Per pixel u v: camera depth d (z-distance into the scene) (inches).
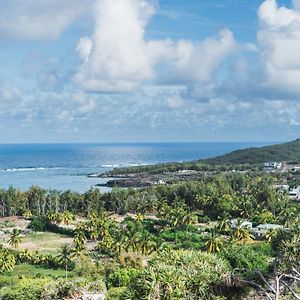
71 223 6141.7
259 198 6791.3
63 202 7278.5
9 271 3725.4
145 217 6240.2
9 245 4968.0
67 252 3961.6
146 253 4131.4
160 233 5201.8
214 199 6624.0
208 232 5147.6
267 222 5757.9
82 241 4613.7
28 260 4212.6
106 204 7278.5
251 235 4643.2
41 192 7445.9
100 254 4352.9
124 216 6752.0
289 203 6801.2
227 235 4960.6
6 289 2103.8
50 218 6003.9
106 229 5064.0
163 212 5930.1
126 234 4505.4
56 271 3782.0
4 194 7258.9
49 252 4603.8
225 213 5398.6
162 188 7603.4
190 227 5403.5
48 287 1786.4
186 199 7111.2
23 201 7273.6
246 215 6077.8
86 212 7121.1
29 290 1815.9
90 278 3063.5
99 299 1797.5
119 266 3627.0
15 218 6924.2
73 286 1796.3
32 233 5753.0
